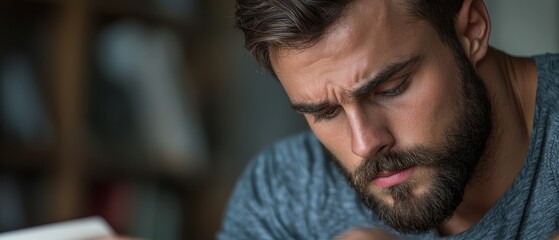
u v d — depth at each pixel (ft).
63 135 6.82
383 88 3.24
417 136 3.30
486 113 3.47
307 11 3.11
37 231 4.38
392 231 3.96
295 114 8.57
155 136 7.54
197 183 8.01
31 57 6.64
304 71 3.24
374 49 3.16
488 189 3.66
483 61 3.60
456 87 3.36
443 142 3.34
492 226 3.66
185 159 7.75
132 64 7.38
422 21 3.24
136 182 7.47
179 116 7.72
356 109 3.25
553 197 3.52
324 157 4.40
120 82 7.29
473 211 3.75
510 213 3.63
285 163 4.58
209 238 8.21
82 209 6.97
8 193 6.55
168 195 7.84
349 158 3.45
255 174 4.70
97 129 7.14
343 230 4.28
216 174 8.27
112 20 7.40
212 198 8.21
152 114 7.50
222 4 8.34
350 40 3.14
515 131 3.65
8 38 6.48
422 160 3.33
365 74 3.16
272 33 3.20
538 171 3.59
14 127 6.48
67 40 6.86
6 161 6.47
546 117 3.58
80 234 4.42
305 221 4.43
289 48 3.22
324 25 3.14
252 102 8.43
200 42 8.26
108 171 7.20
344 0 3.13
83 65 6.97
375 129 3.26
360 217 4.21
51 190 6.79
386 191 3.42
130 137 7.37
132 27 7.43
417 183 3.37
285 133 8.52
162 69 7.64
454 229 3.82
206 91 8.32
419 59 3.24
